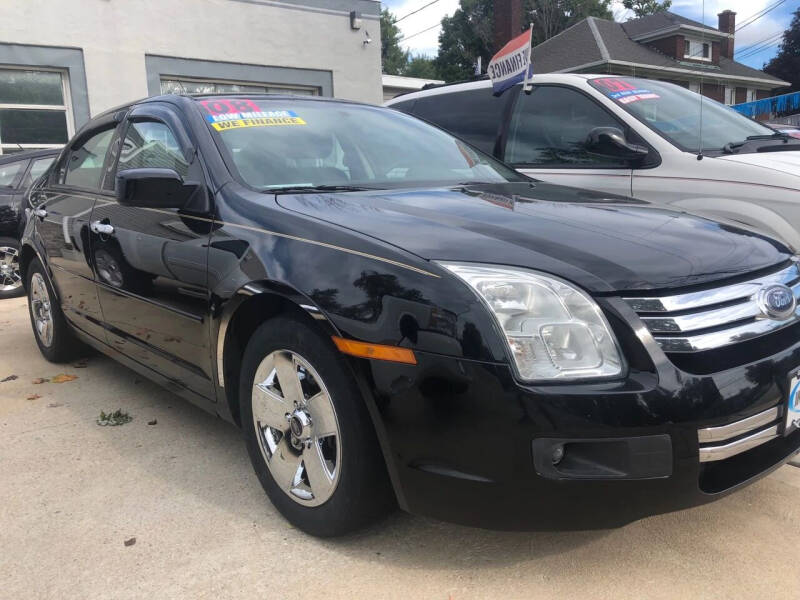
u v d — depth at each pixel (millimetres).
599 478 1820
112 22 11359
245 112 3166
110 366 4453
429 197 2668
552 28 45031
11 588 2129
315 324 2170
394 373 1950
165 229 2891
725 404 1865
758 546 2260
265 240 2393
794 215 3617
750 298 2053
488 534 2355
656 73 28938
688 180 4055
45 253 4172
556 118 4844
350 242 2168
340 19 13914
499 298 1882
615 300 1896
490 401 1823
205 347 2682
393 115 3740
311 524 2328
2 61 10500
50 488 2771
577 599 2018
